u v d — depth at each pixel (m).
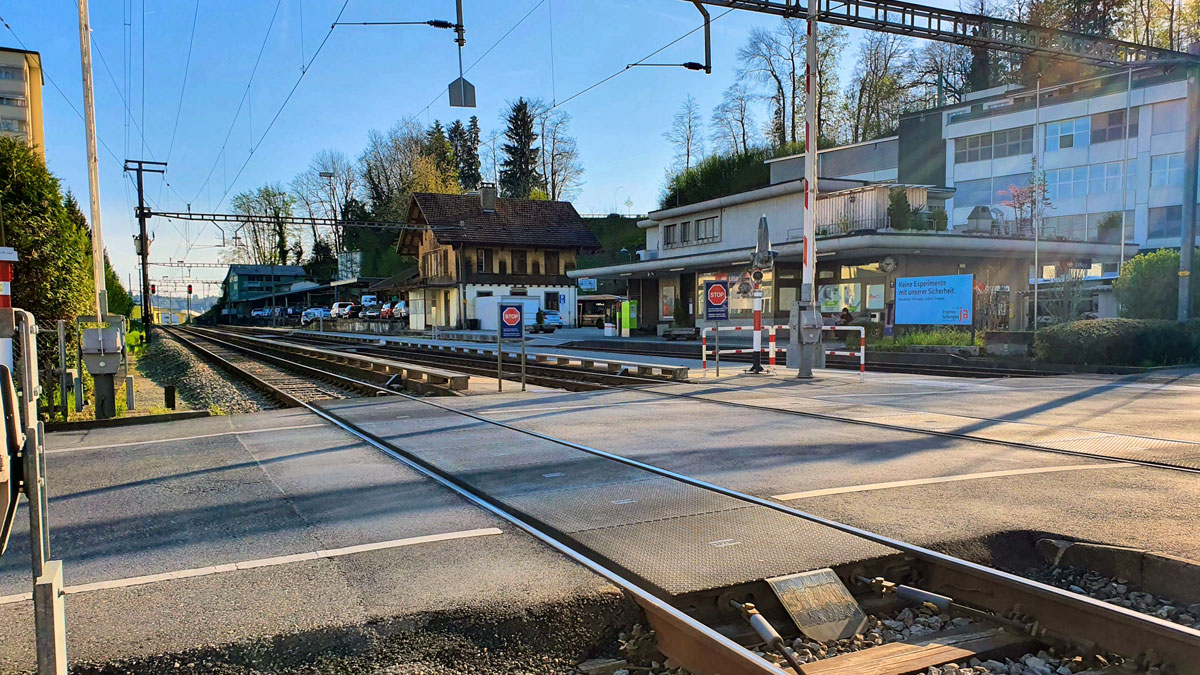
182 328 101.00
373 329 68.44
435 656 3.64
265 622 3.72
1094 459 7.20
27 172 13.78
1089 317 28.70
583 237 62.91
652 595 3.99
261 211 105.69
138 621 3.75
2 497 2.64
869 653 3.62
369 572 4.43
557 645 3.81
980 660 3.65
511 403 12.45
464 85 14.72
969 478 6.44
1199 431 8.78
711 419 10.20
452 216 61.31
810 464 7.13
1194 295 21.75
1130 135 44.62
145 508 6.03
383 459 7.91
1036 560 4.88
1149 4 58.09
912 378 16.27
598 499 5.98
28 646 3.51
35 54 74.00
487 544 4.95
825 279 34.78
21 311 2.87
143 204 45.97
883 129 70.25
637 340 37.59
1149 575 4.33
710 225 42.16
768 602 4.14
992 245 30.67
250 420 11.19
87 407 13.38
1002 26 18.47
